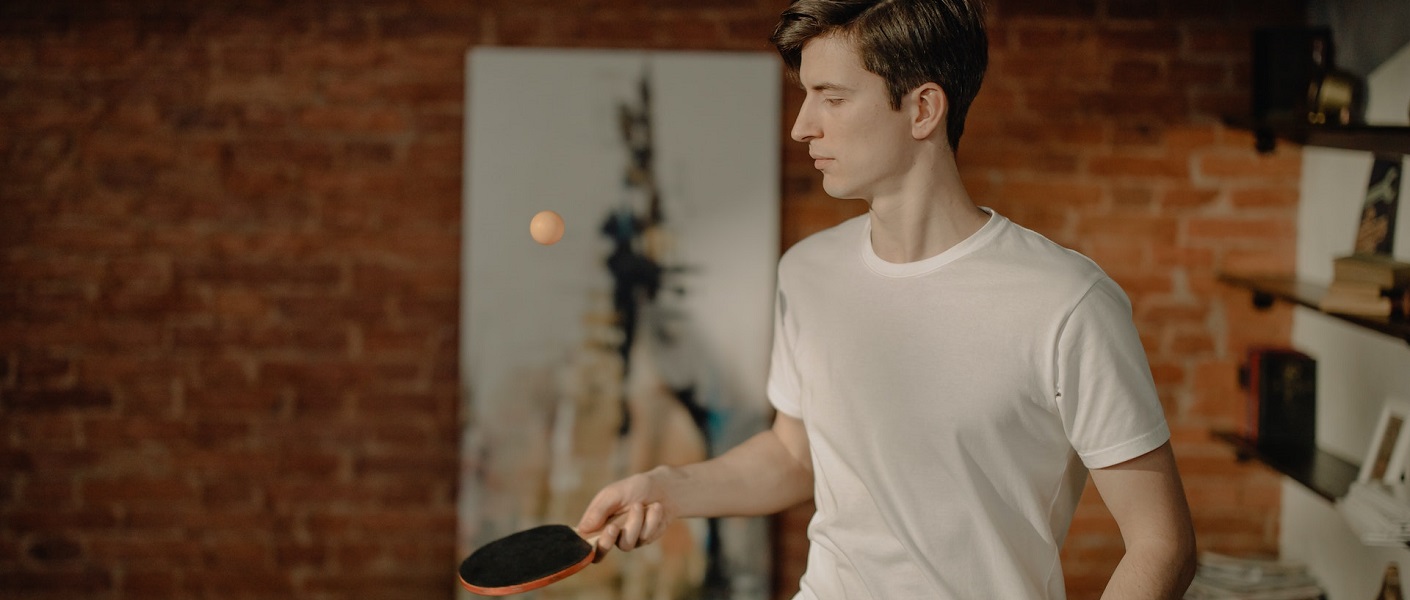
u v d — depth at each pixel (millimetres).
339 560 3275
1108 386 1392
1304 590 2941
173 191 3154
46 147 3131
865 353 1548
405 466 3252
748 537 3211
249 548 3266
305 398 3229
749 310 3150
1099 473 1431
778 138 3119
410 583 3285
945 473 1486
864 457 1547
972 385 1460
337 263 3188
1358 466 2740
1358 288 2414
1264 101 3012
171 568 3266
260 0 3113
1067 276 1429
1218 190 3174
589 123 3113
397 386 3229
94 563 3256
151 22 3107
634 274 3143
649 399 3172
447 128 3154
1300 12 3119
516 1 3115
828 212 3170
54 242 3160
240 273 3184
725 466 1765
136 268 3174
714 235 3139
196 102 3131
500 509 3191
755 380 3166
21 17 3096
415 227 3182
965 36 1456
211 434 3229
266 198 3162
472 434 3174
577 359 3162
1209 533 3270
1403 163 2539
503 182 3117
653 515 1650
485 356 3158
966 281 1487
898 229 1533
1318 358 3039
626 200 3127
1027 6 3135
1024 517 1487
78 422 3215
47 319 3186
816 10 1441
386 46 3129
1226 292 3207
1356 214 2820
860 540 1575
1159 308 3211
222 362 3209
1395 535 2180
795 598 1750
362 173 3162
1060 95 3154
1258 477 3244
